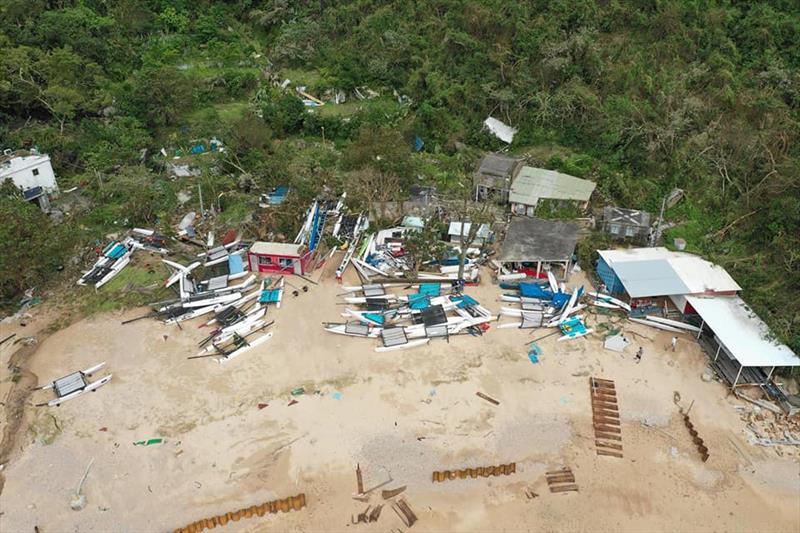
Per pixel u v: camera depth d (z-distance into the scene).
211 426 30.73
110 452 29.38
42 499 27.22
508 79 60.34
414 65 65.19
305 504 27.17
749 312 35.69
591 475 28.55
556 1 61.59
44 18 63.56
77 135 55.81
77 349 35.75
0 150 53.41
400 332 36.28
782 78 53.34
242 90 67.56
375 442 29.92
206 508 26.94
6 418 31.19
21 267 37.81
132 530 26.06
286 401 32.19
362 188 46.06
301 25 70.00
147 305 39.38
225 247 44.28
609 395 32.66
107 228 47.09
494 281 41.53
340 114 62.91
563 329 36.88
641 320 37.72
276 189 50.59
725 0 59.94
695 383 33.56
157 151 58.16
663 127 52.09
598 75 58.00
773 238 41.09
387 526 26.28
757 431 30.80
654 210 48.50
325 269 42.84
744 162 48.53
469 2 63.62
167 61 68.38
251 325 37.25
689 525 26.50
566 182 50.34
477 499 27.44
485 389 33.03
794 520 26.73
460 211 48.06
